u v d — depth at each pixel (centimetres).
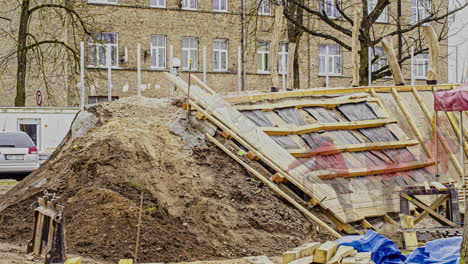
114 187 1384
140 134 1554
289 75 1945
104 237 1218
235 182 1490
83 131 1639
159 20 4581
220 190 1449
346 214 1398
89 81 3881
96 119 1661
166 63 4616
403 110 1781
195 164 1505
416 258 1029
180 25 4631
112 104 1722
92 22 4381
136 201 1349
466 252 844
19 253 1136
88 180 1439
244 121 1537
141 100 1744
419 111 1828
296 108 1680
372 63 3250
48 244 1002
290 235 1395
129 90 4481
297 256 1017
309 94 1739
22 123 3328
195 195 1416
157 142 1544
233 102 1631
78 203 1338
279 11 1802
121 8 4478
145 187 1405
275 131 1562
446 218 1437
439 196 1499
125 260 1027
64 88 4256
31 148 2789
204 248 1267
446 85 1914
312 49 4872
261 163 1496
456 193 1413
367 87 1816
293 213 1458
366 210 1421
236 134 1516
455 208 1407
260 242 1339
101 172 1438
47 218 1043
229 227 1355
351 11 4766
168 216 1338
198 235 1306
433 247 1039
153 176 1444
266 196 1474
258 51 4800
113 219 1255
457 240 1042
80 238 1220
